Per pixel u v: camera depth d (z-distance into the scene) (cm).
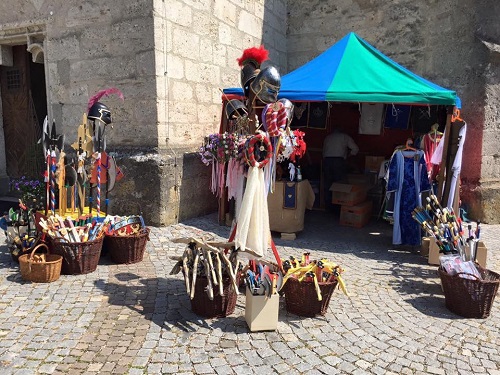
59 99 686
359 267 493
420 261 522
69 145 686
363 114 748
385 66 618
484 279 384
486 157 751
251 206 342
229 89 614
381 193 774
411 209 553
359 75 582
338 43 677
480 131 747
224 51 752
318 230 669
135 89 619
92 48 644
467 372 284
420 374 280
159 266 464
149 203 614
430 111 675
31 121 810
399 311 376
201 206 698
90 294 383
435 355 304
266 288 328
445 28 798
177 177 636
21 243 448
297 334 325
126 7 608
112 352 291
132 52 613
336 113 851
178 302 373
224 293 342
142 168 610
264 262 349
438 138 612
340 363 289
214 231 613
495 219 742
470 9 751
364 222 704
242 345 306
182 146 662
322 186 818
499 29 743
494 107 746
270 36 915
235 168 384
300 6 976
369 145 848
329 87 558
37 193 483
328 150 773
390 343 318
